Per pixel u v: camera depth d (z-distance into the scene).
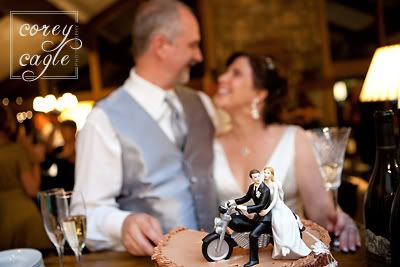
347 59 7.40
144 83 1.73
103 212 1.53
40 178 3.24
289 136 1.74
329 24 7.43
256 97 1.77
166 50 1.69
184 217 1.68
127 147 1.65
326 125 6.26
